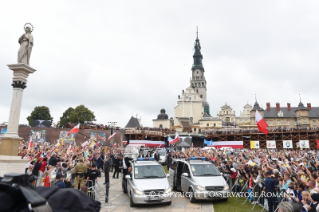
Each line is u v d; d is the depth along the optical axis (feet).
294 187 29.84
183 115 294.05
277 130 206.90
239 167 46.47
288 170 38.55
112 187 53.93
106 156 76.13
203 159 49.19
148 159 47.14
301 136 200.44
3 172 39.24
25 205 5.12
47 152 69.05
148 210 35.35
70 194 6.45
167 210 35.35
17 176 5.58
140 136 199.41
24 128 164.25
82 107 245.24
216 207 36.83
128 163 48.60
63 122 255.70
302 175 32.73
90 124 184.44
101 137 172.65
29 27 46.24
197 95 299.58
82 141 170.60
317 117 269.03
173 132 222.28
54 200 6.18
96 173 39.27
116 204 38.91
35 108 256.52
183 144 137.59
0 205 4.97
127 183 42.73
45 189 6.69
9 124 42.60
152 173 40.78
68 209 6.21
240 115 394.32
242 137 213.05
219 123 274.98
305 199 23.43
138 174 40.22
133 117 271.90
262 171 37.22
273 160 60.18
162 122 272.10
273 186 30.07
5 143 41.63
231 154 98.22
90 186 37.96
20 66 43.21
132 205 37.35
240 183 44.80
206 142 153.69
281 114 277.64
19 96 43.75
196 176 41.55
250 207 36.50
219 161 64.13
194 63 401.29
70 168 42.73
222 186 39.58
